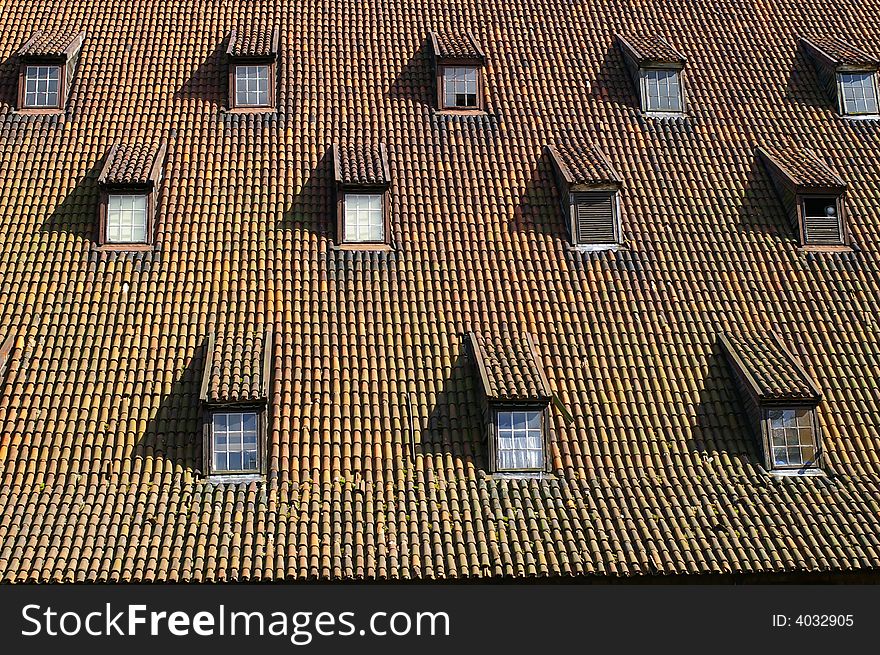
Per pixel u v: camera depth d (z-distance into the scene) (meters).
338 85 27.03
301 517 18.56
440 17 29.38
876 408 21.31
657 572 17.98
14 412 19.75
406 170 25.00
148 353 21.02
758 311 22.91
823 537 18.70
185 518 18.39
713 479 19.89
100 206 23.11
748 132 26.92
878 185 25.84
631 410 20.97
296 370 20.86
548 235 24.02
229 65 26.47
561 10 30.00
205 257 22.80
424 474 19.55
